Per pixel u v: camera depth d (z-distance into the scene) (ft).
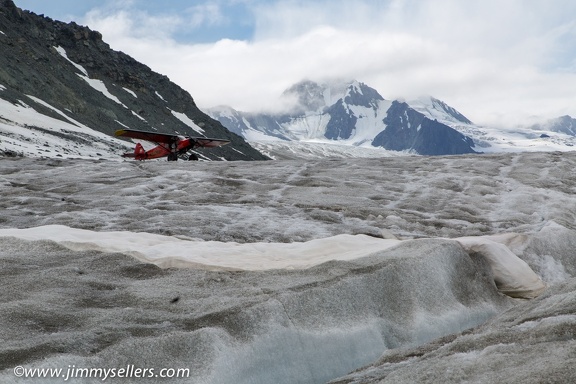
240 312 29.07
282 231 61.05
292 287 32.86
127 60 518.78
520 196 79.46
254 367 27.71
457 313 37.81
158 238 46.52
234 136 492.54
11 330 26.50
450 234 64.18
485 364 21.31
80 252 40.22
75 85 390.01
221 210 69.21
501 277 43.01
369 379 25.93
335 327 31.89
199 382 25.16
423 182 88.02
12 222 61.82
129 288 33.76
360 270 36.22
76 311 29.55
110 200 73.31
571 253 56.54
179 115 479.00
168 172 94.17
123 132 157.89
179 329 27.53
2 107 254.47
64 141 220.23
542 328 23.39
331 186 85.05
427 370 22.34
